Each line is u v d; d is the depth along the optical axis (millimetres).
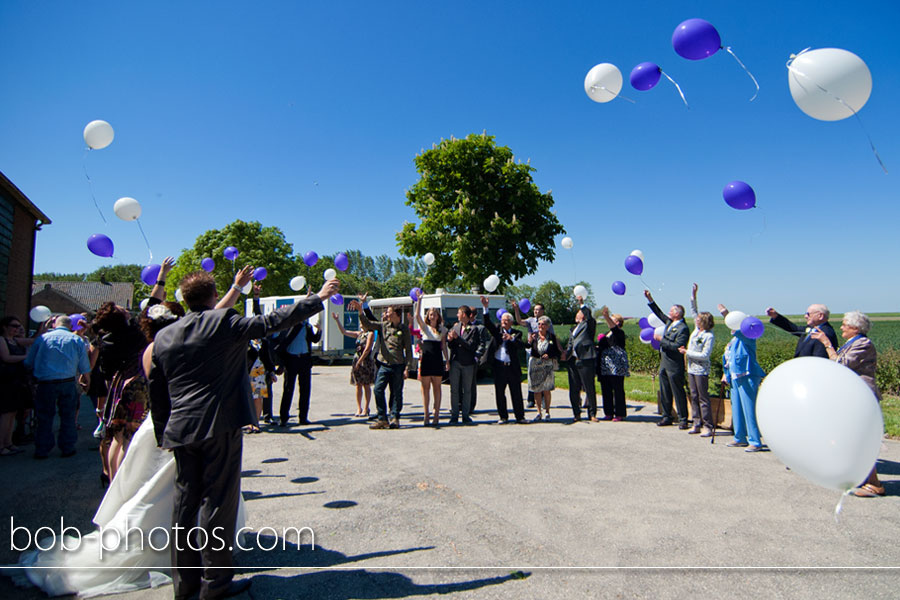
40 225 12523
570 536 3590
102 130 4582
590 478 4965
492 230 18812
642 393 10609
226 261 37125
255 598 2775
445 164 19656
